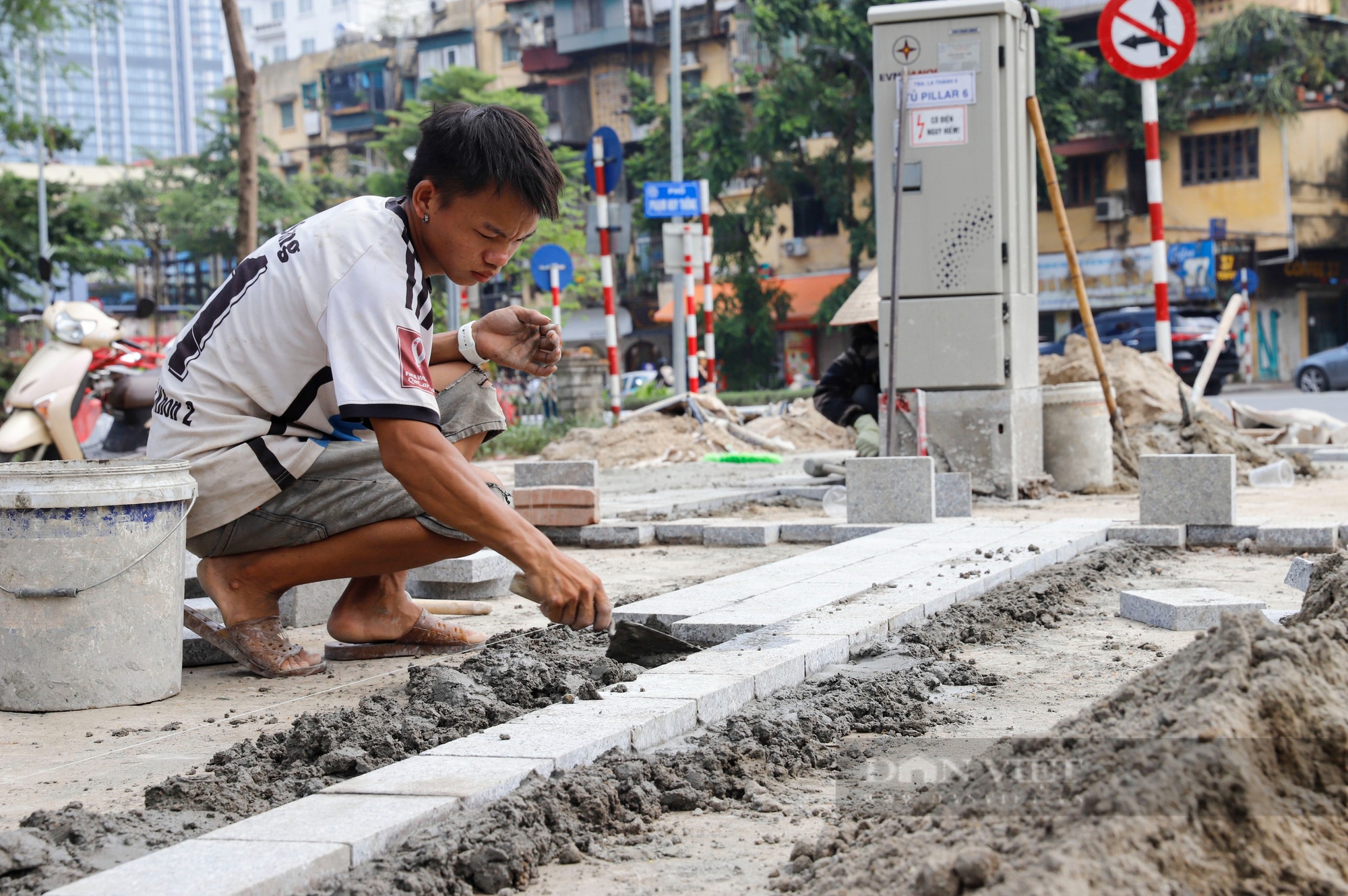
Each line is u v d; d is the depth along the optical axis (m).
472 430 4.51
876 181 9.61
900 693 3.96
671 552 7.81
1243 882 2.04
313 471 4.37
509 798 2.81
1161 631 5.04
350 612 4.78
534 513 8.41
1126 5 11.16
